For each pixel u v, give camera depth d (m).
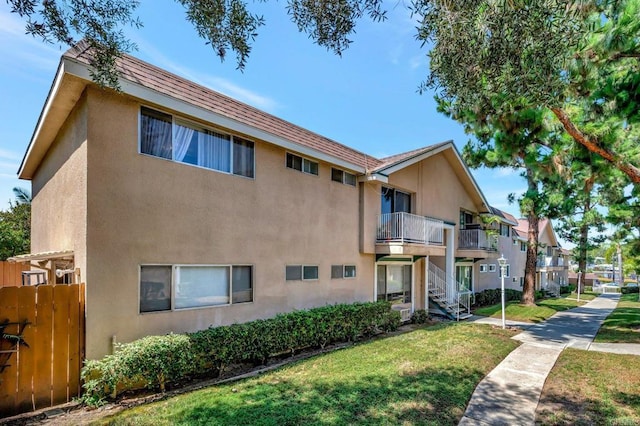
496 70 4.00
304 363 7.53
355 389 5.96
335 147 12.43
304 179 10.52
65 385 5.82
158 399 5.77
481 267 23.08
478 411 5.44
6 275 10.82
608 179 8.89
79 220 6.39
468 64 4.03
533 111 8.10
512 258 28.70
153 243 6.90
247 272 8.78
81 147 6.39
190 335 6.59
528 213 15.25
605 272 63.31
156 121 7.11
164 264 7.05
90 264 6.06
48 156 9.76
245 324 7.67
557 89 4.37
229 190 8.40
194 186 7.68
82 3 4.01
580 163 8.58
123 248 6.47
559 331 12.09
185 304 7.41
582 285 36.31
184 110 7.31
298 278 10.12
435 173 16.84
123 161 6.55
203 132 7.95
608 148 7.50
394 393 5.83
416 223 13.57
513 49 3.78
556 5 3.64
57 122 7.86
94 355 6.02
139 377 5.75
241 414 4.95
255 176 9.05
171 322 7.12
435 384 6.30
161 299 7.02
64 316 5.88
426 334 10.75
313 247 10.66
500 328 12.27
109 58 4.50
